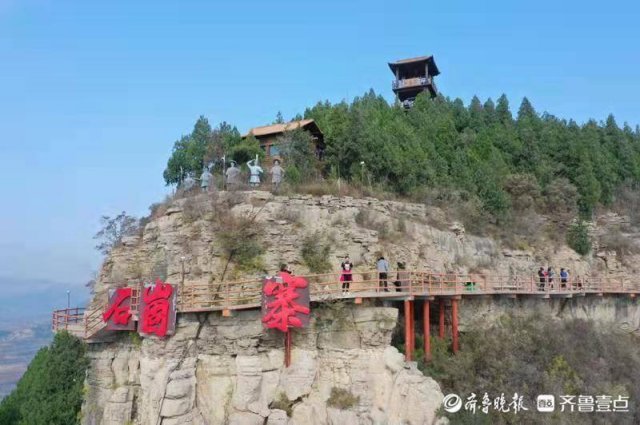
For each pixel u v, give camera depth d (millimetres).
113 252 38125
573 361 35156
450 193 47594
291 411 28016
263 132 48531
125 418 29391
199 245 32906
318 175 43562
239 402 27516
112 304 29703
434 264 40219
